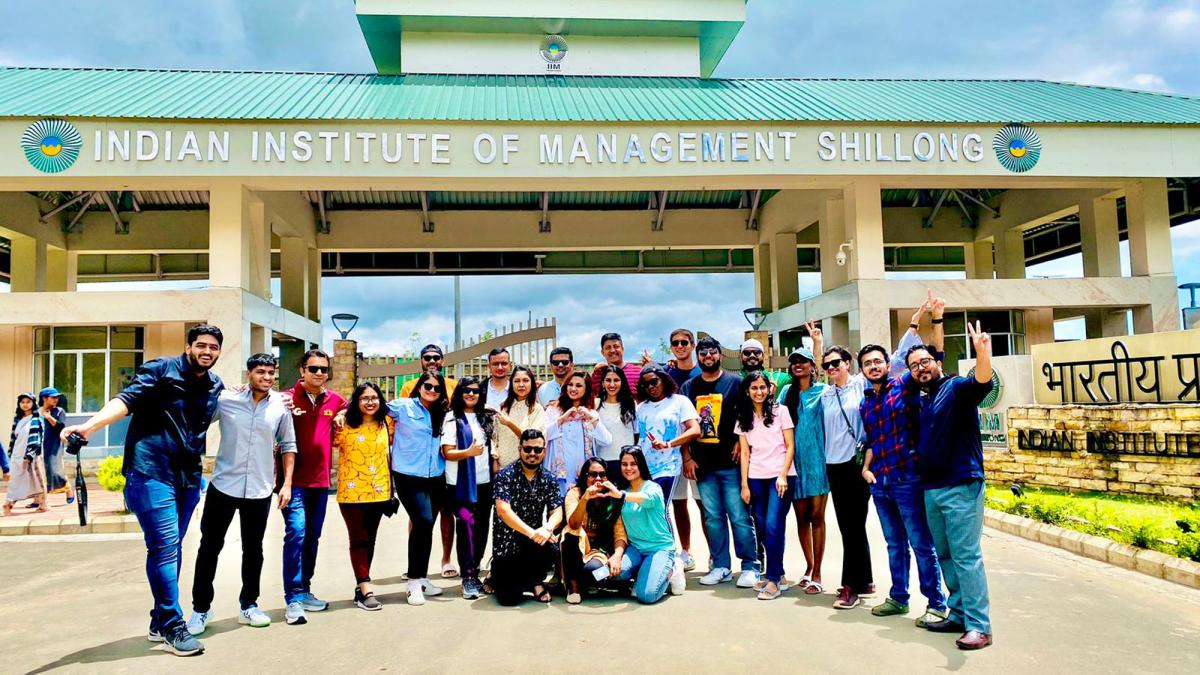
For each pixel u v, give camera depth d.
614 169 15.60
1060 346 11.36
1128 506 8.65
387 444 5.93
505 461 6.74
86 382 16.47
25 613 5.78
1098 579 6.39
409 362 15.16
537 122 15.44
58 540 9.09
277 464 5.63
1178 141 16.78
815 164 15.91
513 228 22.41
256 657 4.65
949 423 4.83
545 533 5.71
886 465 5.32
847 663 4.41
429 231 22.09
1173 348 9.87
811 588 6.06
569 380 6.53
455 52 20.86
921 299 16.77
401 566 7.30
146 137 14.67
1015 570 6.73
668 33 21.30
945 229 23.77
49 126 14.45
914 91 19.33
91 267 24.59
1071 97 19.17
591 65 21.19
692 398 6.74
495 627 5.20
